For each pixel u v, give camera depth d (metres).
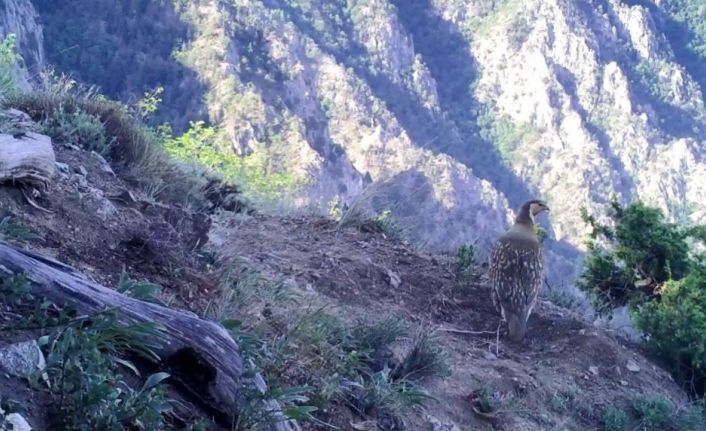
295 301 6.72
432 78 76.75
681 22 104.81
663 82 90.88
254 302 6.32
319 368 5.94
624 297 9.38
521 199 67.00
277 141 49.12
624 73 89.38
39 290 4.27
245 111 50.19
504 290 8.12
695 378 8.54
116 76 49.56
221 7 58.62
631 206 9.45
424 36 87.19
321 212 9.61
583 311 9.50
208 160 12.38
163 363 4.45
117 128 8.30
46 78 8.97
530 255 8.16
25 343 3.94
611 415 7.34
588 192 66.88
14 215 5.75
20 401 3.74
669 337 8.55
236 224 8.38
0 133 6.21
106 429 3.77
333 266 8.03
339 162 51.81
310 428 5.53
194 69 53.25
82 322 4.13
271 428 4.73
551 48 85.75
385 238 9.16
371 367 6.59
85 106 8.45
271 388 4.73
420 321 7.77
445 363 6.95
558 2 90.69
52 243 5.71
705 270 9.17
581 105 81.75
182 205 7.82
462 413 6.69
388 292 8.06
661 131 83.00
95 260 5.78
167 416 4.30
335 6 76.31
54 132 7.64
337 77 61.03
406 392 6.24
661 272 9.24
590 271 9.53
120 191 7.04
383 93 70.81
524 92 82.12
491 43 86.25
